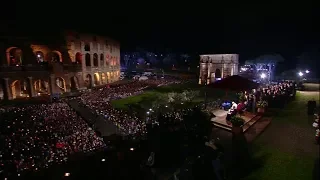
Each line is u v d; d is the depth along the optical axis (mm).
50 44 56781
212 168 9094
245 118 17562
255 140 13984
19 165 14492
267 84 34000
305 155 11523
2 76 42188
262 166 10656
